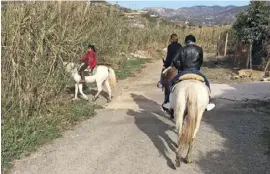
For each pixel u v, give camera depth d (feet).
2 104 18.56
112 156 16.21
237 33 42.42
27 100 19.98
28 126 18.74
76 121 21.52
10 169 14.90
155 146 17.33
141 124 20.98
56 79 22.65
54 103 22.77
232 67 45.06
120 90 31.53
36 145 17.35
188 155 15.20
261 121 21.35
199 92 13.82
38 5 22.84
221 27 96.17
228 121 21.31
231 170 14.73
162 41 78.02
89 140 18.30
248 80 35.24
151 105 25.75
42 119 20.07
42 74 20.94
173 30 87.51
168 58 20.88
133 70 44.60
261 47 41.52
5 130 17.58
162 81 19.84
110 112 23.93
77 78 25.89
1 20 19.42
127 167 15.07
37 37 21.03
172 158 15.89
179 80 15.21
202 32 96.94
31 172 14.70
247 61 40.52
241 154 16.35
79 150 16.96
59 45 22.48
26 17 20.36
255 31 39.63
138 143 17.74
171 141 17.99
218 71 42.04
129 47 59.31
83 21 35.24
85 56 26.27
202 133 19.15
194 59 15.60
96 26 39.96
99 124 21.13
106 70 26.71
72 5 33.19
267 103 25.36
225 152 16.60
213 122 21.15
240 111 23.44
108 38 43.27
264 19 39.01
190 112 13.47
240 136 18.74
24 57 20.10
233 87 30.45
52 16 23.59
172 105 14.89
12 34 19.38
